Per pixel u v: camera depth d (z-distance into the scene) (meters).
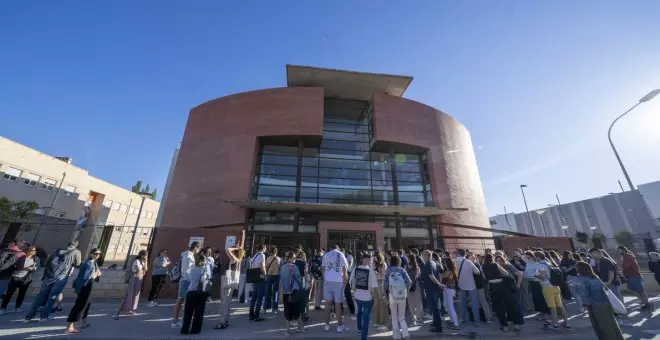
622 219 50.56
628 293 12.28
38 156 29.41
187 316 6.40
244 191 18.08
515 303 7.02
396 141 20.98
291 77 22.20
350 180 20.52
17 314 7.77
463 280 8.00
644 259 19.55
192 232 12.81
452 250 18.50
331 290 7.09
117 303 10.04
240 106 21.28
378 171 21.33
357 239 16.83
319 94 21.14
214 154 19.92
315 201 19.20
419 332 6.91
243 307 9.68
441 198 20.12
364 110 24.80
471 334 6.77
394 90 23.67
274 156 20.59
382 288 7.31
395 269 6.52
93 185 35.59
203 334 6.39
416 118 22.42
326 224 16.88
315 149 21.39
